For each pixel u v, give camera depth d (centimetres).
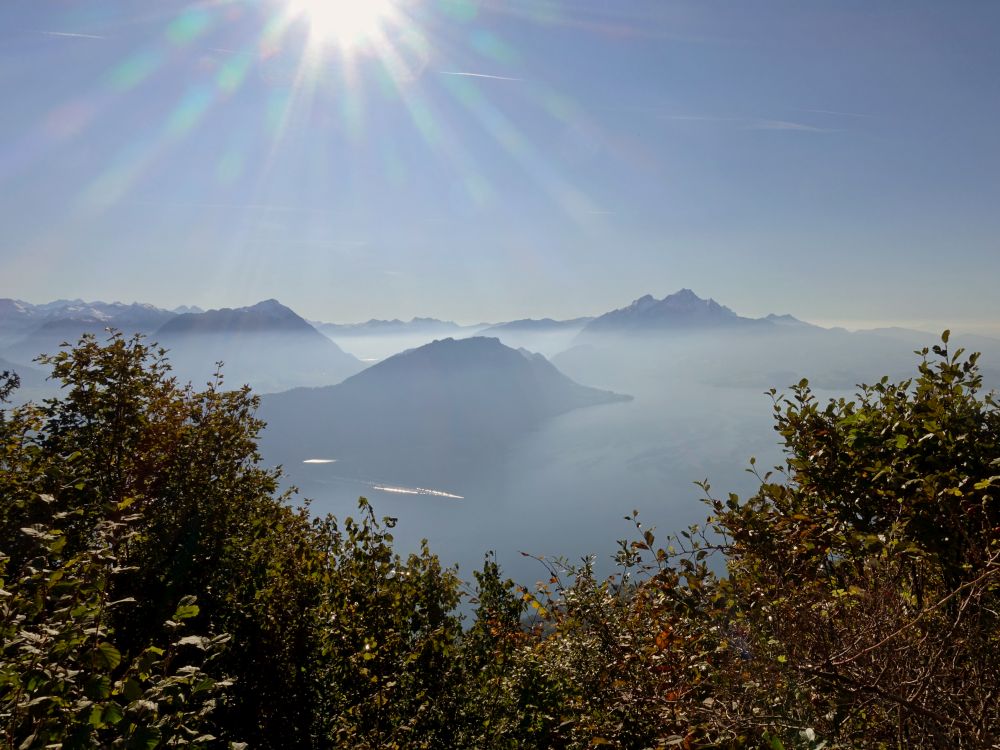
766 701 384
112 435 946
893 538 430
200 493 923
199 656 687
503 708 779
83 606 348
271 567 781
